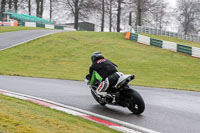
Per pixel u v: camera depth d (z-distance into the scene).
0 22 52.47
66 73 19.14
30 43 32.22
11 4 71.88
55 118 6.06
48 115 6.30
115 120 6.82
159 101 9.70
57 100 8.99
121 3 68.44
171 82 17.23
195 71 22.72
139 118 7.13
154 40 34.75
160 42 33.94
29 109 6.69
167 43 33.00
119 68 22.48
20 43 31.95
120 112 7.76
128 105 7.46
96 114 7.37
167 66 24.14
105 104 8.82
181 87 14.84
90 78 8.12
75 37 37.88
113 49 30.89
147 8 67.50
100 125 6.20
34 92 10.29
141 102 7.20
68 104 8.49
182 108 8.59
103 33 45.19
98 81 8.32
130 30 41.88
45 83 13.23
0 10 58.41
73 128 5.30
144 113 7.70
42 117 5.82
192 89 14.03
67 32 43.78
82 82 14.70
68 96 9.84
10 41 33.12
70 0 69.50
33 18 65.12
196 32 80.00
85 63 24.31
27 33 40.47
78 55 27.59
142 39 36.50
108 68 7.64
